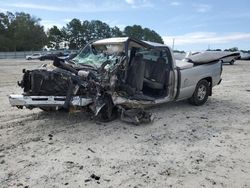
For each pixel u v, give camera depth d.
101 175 4.18
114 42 6.91
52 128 6.14
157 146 5.30
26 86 6.12
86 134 5.84
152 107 8.21
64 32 112.69
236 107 8.44
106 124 6.49
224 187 3.94
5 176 4.10
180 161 4.69
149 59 7.49
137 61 6.74
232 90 11.53
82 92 6.08
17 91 10.49
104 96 6.35
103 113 6.50
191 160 4.74
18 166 4.40
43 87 5.93
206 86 8.61
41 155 4.80
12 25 103.06
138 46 6.88
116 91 6.45
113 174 4.21
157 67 7.34
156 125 6.54
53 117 6.88
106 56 7.02
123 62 6.50
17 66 26.56
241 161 4.74
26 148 5.08
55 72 5.93
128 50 6.67
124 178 4.11
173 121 6.87
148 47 6.86
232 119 7.15
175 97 7.59
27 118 6.79
